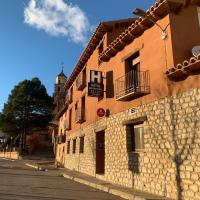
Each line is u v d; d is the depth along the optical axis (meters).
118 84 14.78
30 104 53.06
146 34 12.81
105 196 11.30
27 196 10.29
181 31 11.23
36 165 29.72
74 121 25.77
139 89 12.17
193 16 11.63
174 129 10.27
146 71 12.34
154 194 10.97
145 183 11.72
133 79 13.38
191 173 9.32
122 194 11.34
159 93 11.30
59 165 30.58
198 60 8.97
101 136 18.55
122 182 13.71
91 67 20.59
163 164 10.71
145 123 12.00
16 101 52.31
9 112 51.66
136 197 10.42
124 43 14.55
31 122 52.19
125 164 13.56
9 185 13.24
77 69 24.23
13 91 54.50
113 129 15.20
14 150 54.66
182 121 9.95
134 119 12.84
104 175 16.02
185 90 9.98
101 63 17.97
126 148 13.55
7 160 43.44
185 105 9.89
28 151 52.25
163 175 10.66
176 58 10.80
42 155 50.47
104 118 16.66
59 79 76.25
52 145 56.00
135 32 13.38
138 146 12.88
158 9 11.45
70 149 26.97
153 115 11.55
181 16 11.44
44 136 58.47
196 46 10.78
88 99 20.83
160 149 10.95
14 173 20.03
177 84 10.39
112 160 15.01
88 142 20.05
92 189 13.28
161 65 11.38
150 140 11.59
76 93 25.67
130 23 17.89
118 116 14.70
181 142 9.88
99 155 18.25
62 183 15.23
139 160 12.34
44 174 20.39
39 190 12.02
